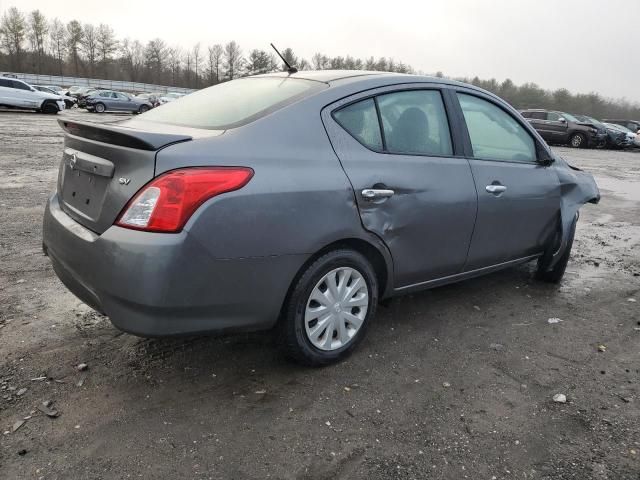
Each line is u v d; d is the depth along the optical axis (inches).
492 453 94.3
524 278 190.1
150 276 90.4
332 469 88.6
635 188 468.4
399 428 100.0
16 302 146.0
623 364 129.3
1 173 352.2
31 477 84.0
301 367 118.9
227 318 101.5
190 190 92.3
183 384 111.0
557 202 169.0
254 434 96.3
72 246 102.2
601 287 185.2
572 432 101.2
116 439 93.4
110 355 120.9
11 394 104.7
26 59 3366.1
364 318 123.3
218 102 126.3
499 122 154.9
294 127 109.1
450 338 138.3
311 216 105.9
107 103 1362.0
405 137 127.9
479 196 140.2
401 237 124.3
